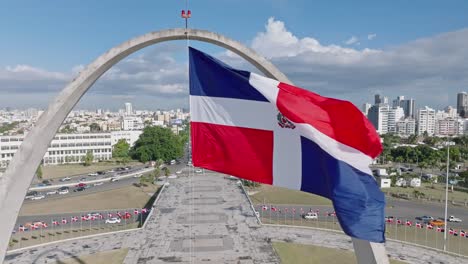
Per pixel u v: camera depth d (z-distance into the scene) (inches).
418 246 1761.8
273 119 562.6
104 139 6392.7
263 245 1680.6
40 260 1555.1
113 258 1546.5
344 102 518.6
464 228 2187.5
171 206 2407.7
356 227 483.2
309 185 546.9
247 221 2055.9
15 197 602.5
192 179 3710.6
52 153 5851.4
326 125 530.9
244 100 577.3
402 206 2792.8
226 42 615.5
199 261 1483.8
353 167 506.0
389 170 4116.6
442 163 4830.2
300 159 550.6
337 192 499.5
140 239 1777.8
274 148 564.4
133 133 6919.3
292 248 1690.5
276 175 565.6
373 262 564.4
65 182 3932.1
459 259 1594.5
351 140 518.0
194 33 606.2
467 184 3629.4
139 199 3058.6
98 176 4399.6
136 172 4653.1
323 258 1572.3
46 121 596.4
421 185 3710.6
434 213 2566.4
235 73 575.5
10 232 606.5
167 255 1556.3
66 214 2561.5
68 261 1537.9
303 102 548.7
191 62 592.4
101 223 2305.6
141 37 601.0
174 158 5772.6
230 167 587.5
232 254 1561.3
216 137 589.9
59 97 597.9
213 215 2181.3
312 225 2196.1
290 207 2723.9
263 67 620.7
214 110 589.9
